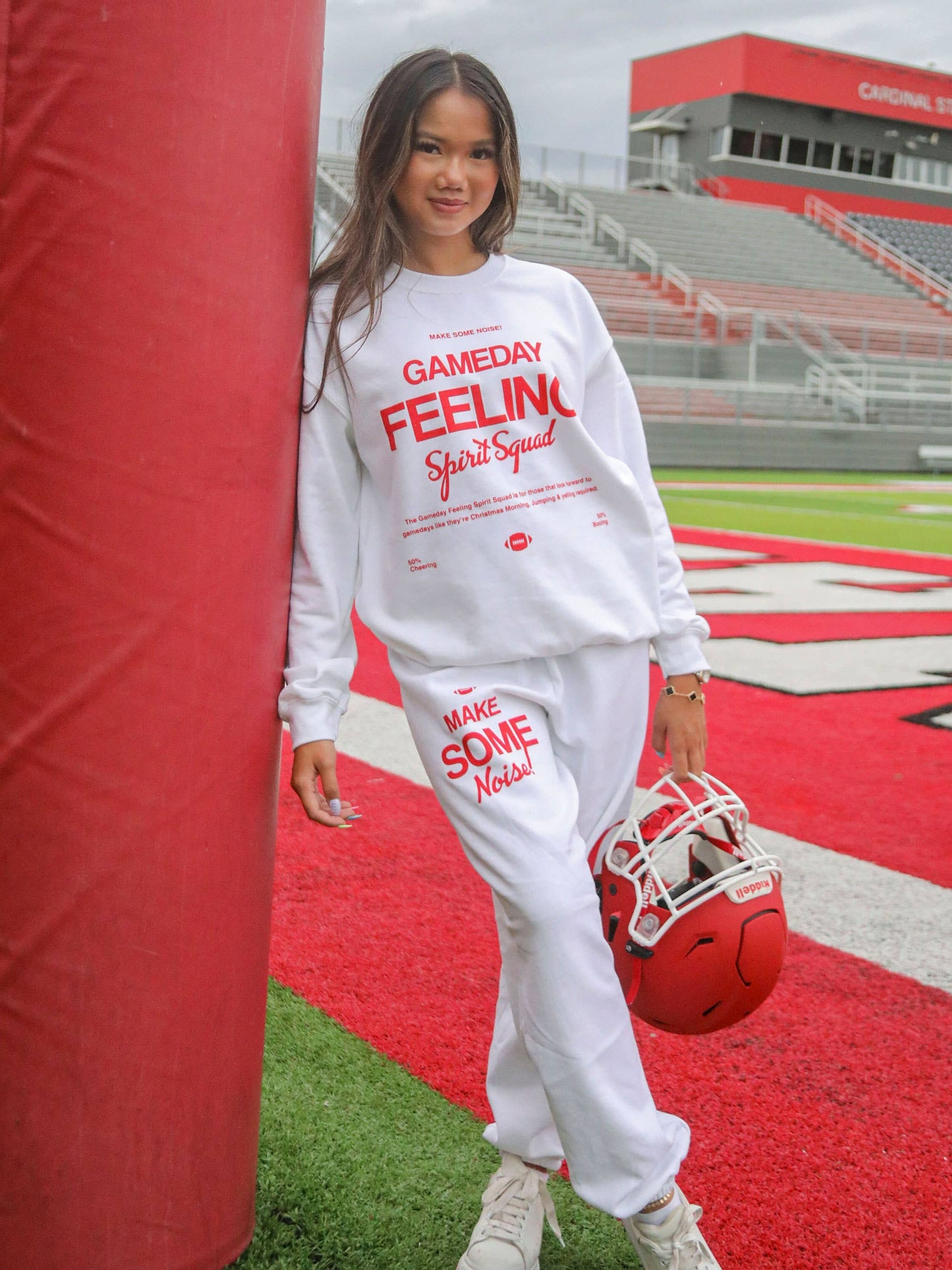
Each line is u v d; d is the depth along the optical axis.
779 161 34.81
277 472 1.37
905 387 25.27
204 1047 1.37
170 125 1.19
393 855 2.93
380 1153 1.72
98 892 1.27
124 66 1.17
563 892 1.35
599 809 1.53
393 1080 1.92
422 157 1.40
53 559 1.21
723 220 30.41
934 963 2.45
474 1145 1.75
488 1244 1.46
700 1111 1.89
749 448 22.11
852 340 26.88
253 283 1.28
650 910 1.43
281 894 2.66
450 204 1.42
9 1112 1.29
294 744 1.42
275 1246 1.50
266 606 1.38
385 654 5.43
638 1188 1.36
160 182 1.19
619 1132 1.35
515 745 1.42
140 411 1.22
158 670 1.26
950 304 30.59
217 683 1.32
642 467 1.58
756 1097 1.93
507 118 1.41
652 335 23.05
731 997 1.43
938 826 3.30
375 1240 1.53
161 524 1.25
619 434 1.57
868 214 35.97
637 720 1.53
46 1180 1.30
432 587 1.44
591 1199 1.37
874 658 5.64
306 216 1.36
